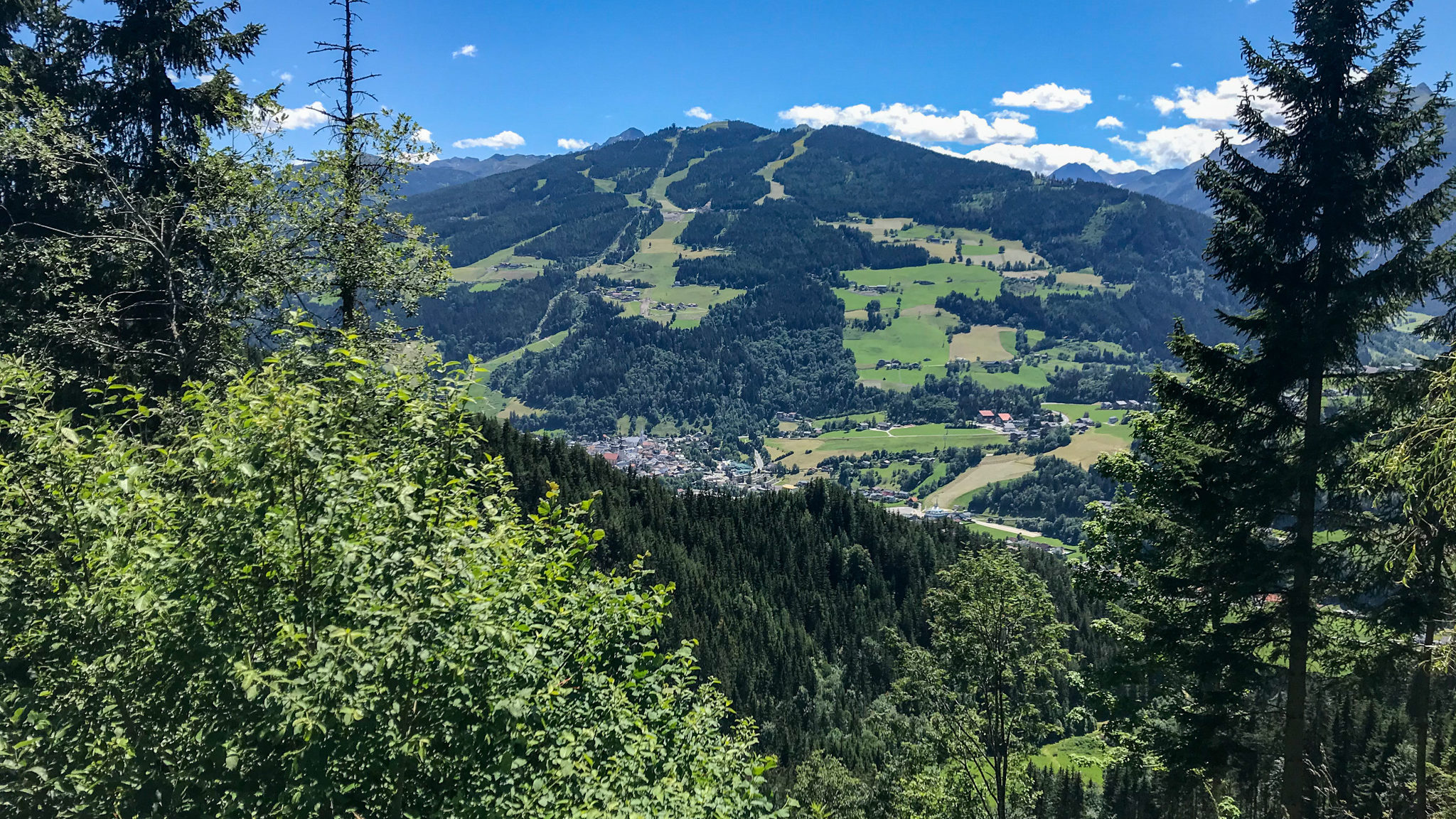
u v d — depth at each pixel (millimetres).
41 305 17375
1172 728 16641
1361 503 13703
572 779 7969
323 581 6695
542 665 7879
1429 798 14984
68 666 7105
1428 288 13000
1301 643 14328
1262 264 14445
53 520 7488
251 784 6672
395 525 7203
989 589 22500
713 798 9516
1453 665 12516
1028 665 22125
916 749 24125
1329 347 13570
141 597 6250
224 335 18297
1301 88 13734
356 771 6727
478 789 7324
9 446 10117
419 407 8211
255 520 6648
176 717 6824
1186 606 16266
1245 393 14539
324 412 7324
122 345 16984
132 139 20297
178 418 13359
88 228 19109
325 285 17766
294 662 6113
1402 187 13523
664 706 10141
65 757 6816
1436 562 12680
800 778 35969
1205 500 14883
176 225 18078
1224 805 16812
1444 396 8320
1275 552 14148
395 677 6422
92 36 19688
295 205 17562
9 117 16828
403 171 18672
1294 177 14492
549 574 9211
